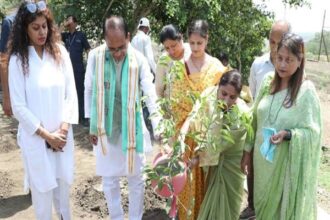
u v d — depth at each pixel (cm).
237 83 285
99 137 327
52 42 303
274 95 277
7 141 602
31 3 286
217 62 339
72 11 789
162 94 363
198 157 300
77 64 708
